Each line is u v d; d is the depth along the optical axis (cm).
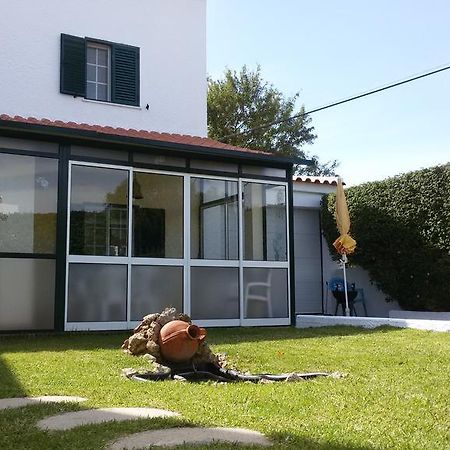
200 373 715
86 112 1343
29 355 731
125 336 977
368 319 1137
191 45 1524
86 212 1036
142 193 1101
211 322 1134
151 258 1087
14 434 389
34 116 1278
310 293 1565
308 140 3500
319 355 766
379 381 589
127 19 1432
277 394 521
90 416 439
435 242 1256
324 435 384
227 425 412
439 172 1255
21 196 983
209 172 1177
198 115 1507
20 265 966
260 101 3350
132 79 1413
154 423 412
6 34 1282
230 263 1171
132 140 1048
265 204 1238
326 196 1566
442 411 457
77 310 1003
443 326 1002
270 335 1002
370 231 1413
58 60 1324
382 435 386
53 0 1337
